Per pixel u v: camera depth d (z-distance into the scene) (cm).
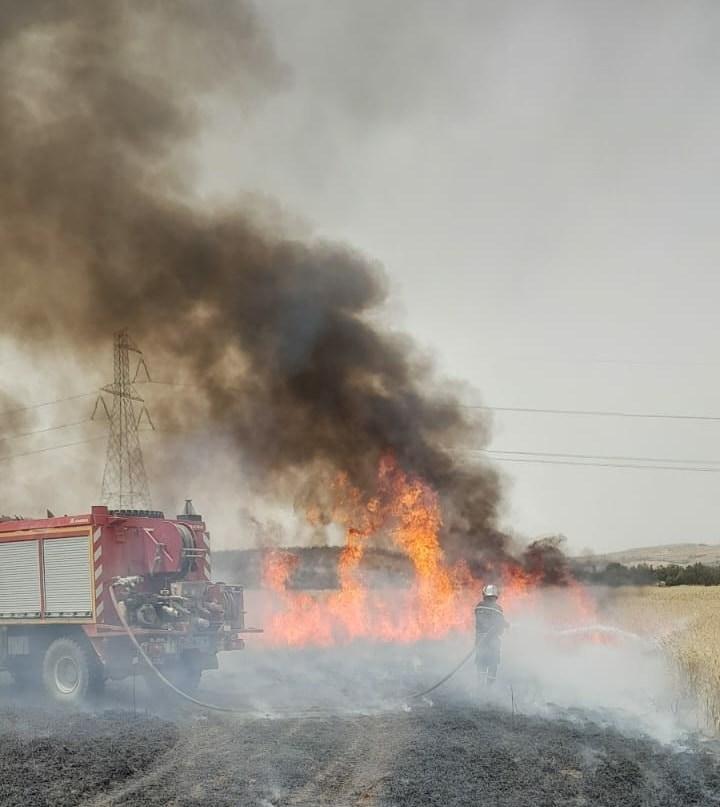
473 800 881
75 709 1608
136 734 1284
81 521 1734
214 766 1060
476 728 1287
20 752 1146
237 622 1873
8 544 1830
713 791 920
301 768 1039
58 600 1744
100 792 944
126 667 1664
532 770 1012
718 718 1261
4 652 1833
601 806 862
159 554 1791
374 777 988
